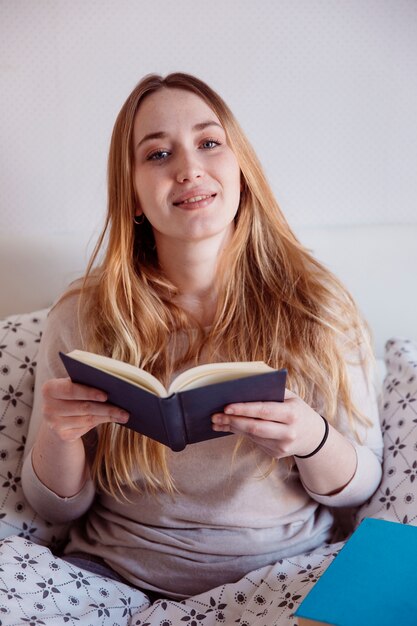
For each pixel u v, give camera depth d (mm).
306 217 1786
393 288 1743
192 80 1353
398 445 1363
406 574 937
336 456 1237
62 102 1703
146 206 1325
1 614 1052
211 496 1283
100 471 1336
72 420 1123
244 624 1106
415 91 1730
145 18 1674
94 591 1199
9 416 1459
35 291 1742
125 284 1383
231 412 1026
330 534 1370
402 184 1782
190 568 1271
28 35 1665
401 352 1548
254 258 1422
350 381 1354
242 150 1367
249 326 1373
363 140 1753
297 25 1690
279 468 1293
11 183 1740
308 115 1735
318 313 1376
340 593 907
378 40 1703
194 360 1350
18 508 1382
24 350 1529
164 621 1157
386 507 1295
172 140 1303
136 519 1322
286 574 1187
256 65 1707
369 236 1736
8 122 1708
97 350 1368
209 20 1682
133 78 1702
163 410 965
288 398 1133
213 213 1284
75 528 1419
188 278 1372
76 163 1738
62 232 1766
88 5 1659
